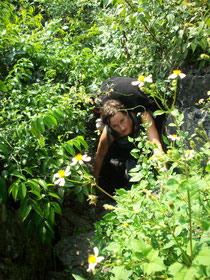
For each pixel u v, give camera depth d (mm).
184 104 2686
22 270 1859
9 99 2549
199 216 1221
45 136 2320
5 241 1828
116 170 2891
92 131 3191
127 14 2709
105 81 2863
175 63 2738
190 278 1026
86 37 4062
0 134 2023
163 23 2646
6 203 1993
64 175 1288
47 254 2191
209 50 2420
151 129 2492
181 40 2467
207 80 2496
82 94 2523
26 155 2033
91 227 2547
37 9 5000
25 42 3248
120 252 1328
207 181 1138
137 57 3176
